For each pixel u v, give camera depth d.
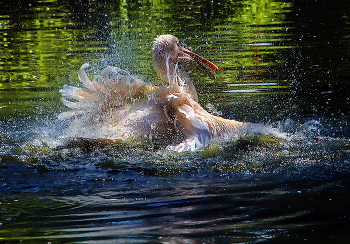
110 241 5.94
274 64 15.87
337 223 6.23
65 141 9.34
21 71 15.59
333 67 15.36
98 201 7.19
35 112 11.96
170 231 6.18
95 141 9.15
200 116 9.80
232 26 21.58
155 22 22.70
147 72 14.93
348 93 13.04
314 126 10.61
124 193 7.45
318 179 7.72
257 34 19.97
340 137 9.87
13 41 19.53
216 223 6.37
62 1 28.86
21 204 7.08
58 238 6.07
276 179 7.81
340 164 8.34
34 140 9.73
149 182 7.85
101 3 28.33
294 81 14.16
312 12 24.05
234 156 8.88
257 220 6.41
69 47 18.42
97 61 16.34
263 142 9.55
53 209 6.93
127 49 17.88
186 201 7.09
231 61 16.34
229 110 12.02
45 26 22.28
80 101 10.31
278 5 26.25
